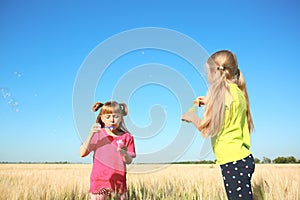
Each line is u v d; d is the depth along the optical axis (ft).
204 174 26.68
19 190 15.75
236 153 9.96
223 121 10.19
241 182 9.76
